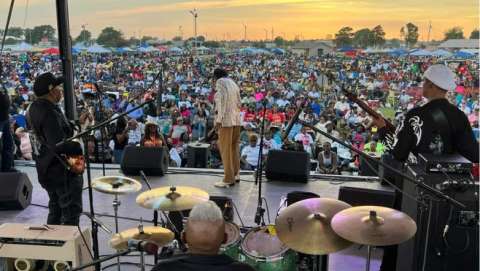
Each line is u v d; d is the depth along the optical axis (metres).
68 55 6.77
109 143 7.64
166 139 8.53
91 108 7.10
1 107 5.51
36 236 3.26
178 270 1.98
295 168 6.14
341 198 4.34
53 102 3.74
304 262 3.21
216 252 2.07
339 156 8.01
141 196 3.25
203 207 2.10
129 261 4.00
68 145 3.77
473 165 3.07
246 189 5.92
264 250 3.01
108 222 4.81
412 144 3.25
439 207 2.86
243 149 7.51
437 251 2.90
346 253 4.11
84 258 3.36
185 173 6.66
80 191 3.96
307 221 2.70
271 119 8.98
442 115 3.15
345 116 8.53
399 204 3.81
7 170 5.79
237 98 5.87
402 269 3.21
